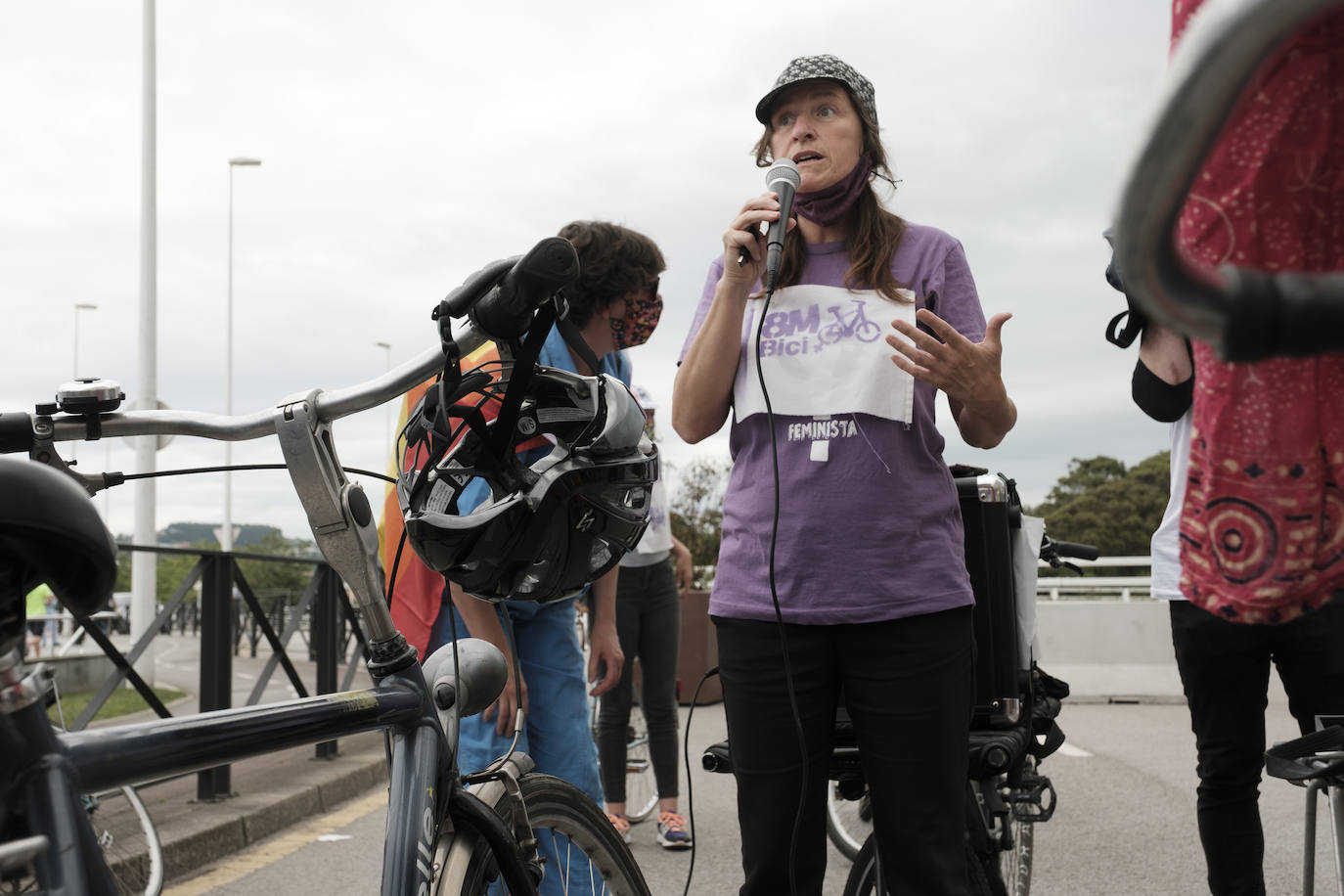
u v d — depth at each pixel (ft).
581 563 5.16
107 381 4.97
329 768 20.71
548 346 8.70
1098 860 15.14
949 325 7.06
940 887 6.98
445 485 5.21
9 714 3.13
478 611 7.83
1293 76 2.63
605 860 6.72
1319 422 2.82
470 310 4.74
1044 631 37.22
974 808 8.11
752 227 7.43
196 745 3.88
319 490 4.91
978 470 9.21
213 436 4.95
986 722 8.79
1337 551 2.85
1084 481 192.34
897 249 7.59
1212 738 9.46
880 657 7.13
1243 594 2.94
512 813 5.74
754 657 7.39
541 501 4.87
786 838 7.30
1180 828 17.04
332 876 14.57
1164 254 1.77
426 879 4.85
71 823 3.15
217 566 17.69
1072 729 28.04
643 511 5.38
